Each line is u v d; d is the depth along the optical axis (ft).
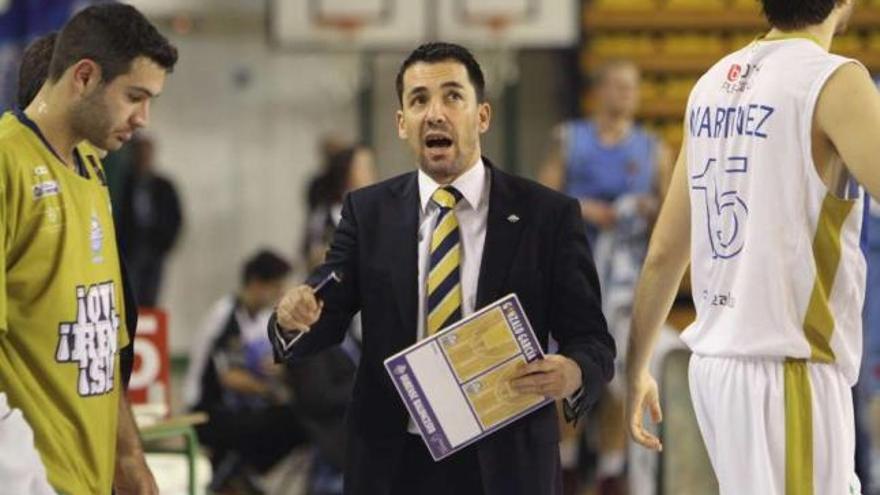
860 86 26.03
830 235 26.53
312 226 69.56
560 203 30.17
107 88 27.55
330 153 90.79
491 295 29.58
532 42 94.02
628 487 60.39
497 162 104.42
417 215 30.25
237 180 106.52
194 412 62.03
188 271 106.42
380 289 29.91
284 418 60.75
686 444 47.39
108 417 29.32
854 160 25.77
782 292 26.73
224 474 61.00
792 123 26.45
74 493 28.30
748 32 94.68
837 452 26.84
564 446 62.69
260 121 106.32
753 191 26.96
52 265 27.73
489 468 29.32
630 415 30.86
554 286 29.86
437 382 28.71
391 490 29.78
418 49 30.09
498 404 28.84
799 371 26.84
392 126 106.22
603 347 29.55
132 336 30.53
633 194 65.41
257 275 63.41
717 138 27.76
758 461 26.94
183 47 105.70
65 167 28.07
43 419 27.84
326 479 58.85
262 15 105.81
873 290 62.44
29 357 27.81
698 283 28.37
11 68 72.54
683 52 94.32
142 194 92.84
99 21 27.55
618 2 94.89
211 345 63.31
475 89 29.99
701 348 27.96
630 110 65.46
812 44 26.91
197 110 106.11
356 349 56.75
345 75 105.81
